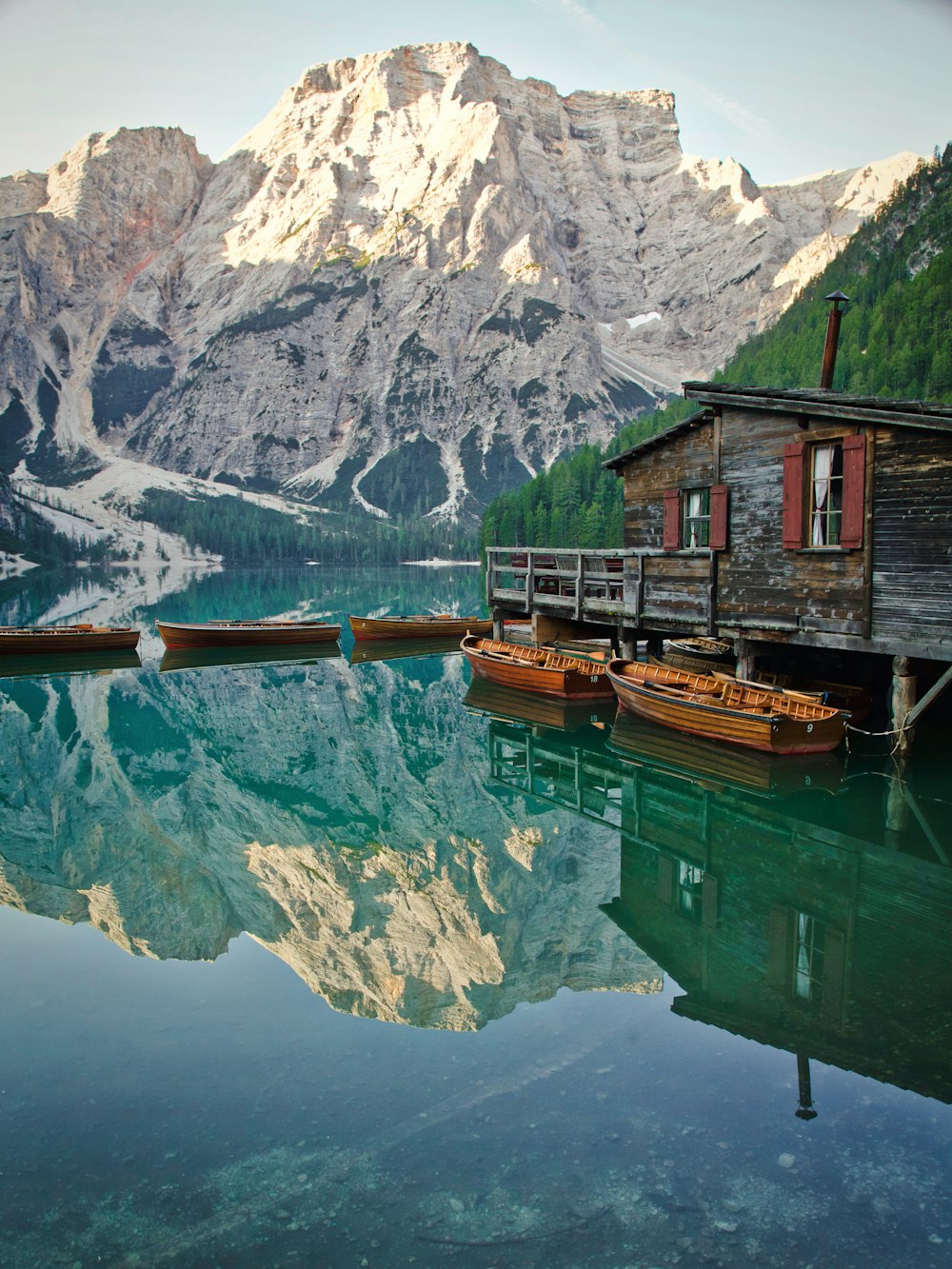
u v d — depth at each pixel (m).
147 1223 6.13
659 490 23.72
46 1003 9.58
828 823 15.25
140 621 58.38
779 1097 7.52
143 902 12.86
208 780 20.56
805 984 9.69
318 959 10.76
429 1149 6.89
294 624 44.19
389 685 33.56
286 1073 8.04
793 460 17.91
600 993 9.61
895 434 15.89
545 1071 8.01
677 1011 9.13
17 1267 5.73
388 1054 8.38
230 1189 6.48
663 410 148.38
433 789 19.31
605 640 30.39
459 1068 8.09
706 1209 6.17
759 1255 5.72
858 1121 7.16
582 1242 5.86
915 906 11.88
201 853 15.16
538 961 10.53
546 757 21.45
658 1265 5.64
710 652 25.67
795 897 12.33
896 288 122.69
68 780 20.61
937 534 15.31
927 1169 6.57
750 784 18.03
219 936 11.48
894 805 15.90
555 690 25.78
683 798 17.31
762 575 19.19
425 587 100.12
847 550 16.94
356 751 23.34
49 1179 6.64
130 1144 7.02
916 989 9.54
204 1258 5.80
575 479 122.25
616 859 14.25
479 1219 6.09
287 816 17.55
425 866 14.27
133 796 19.20
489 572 33.56
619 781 18.95
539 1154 6.80
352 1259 5.75
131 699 30.88
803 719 17.38
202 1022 9.09
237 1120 7.32
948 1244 5.82
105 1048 8.56
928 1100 7.46
